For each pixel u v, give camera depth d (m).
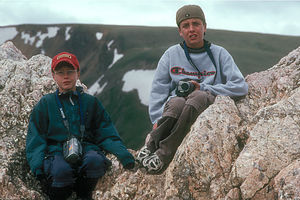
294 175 2.12
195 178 2.52
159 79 3.29
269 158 2.30
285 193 2.10
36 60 3.93
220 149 2.56
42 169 2.68
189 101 2.86
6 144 3.06
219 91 3.04
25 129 3.27
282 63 3.44
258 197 2.22
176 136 2.85
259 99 3.13
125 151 2.94
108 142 3.00
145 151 2.93
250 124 2.60
